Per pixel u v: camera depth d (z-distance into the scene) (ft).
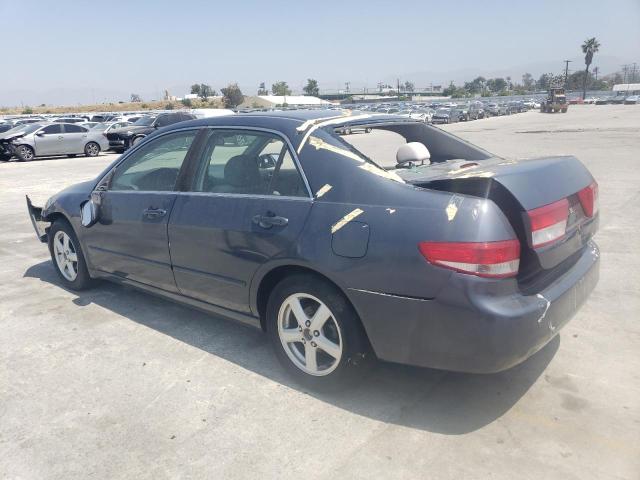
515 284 8.77
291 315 10.99
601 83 548.31
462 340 8.58
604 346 12.17
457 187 9.23
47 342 13.35
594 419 9.52
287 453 8.95
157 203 12.94
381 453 8.83
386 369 11.48
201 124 12.78
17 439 9.57
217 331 13.76
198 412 10.19
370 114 12.67
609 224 23.13
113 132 78.69
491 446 8.89
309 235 9.86
